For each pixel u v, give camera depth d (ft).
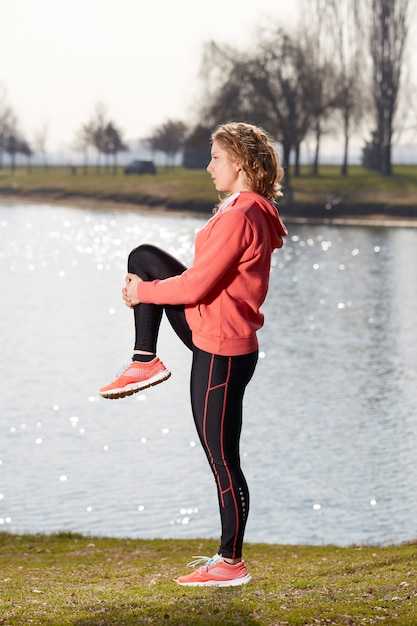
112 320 127.24
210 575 15.79
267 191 14.90
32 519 46.91
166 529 45.39
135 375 14.64
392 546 36.70
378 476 54.39
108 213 335.06
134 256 14.67
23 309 136.36
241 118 280.72
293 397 77.71
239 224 14.16
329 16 301.22
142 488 52.37
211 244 14.15
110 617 16.21
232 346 14.56
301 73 287.69
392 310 132.36
